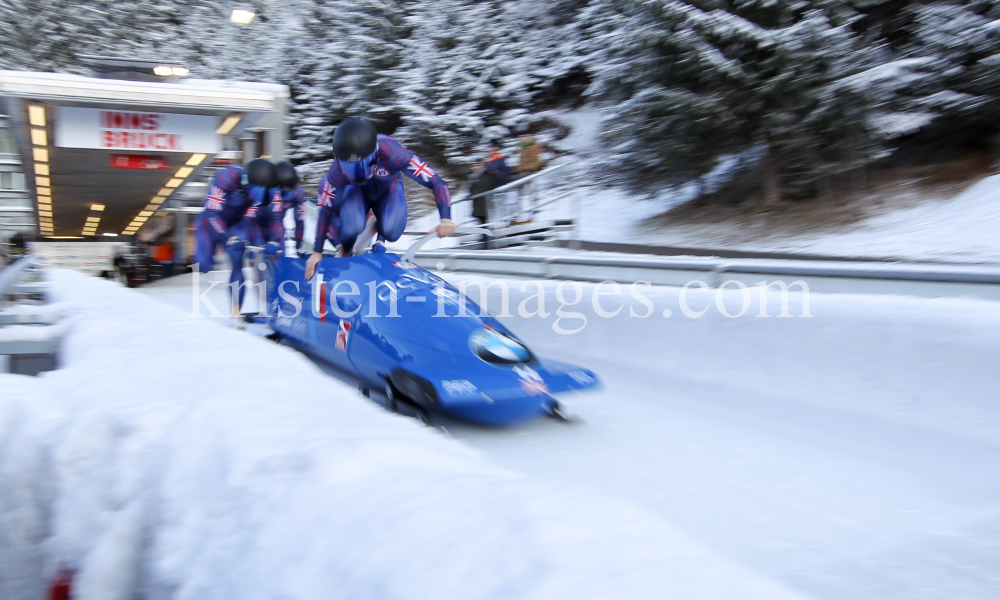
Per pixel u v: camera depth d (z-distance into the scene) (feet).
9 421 4.87
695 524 5.70
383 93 54.19
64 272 19.22
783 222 28.66
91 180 37.11
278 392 4.88
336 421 4.18
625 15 29.84
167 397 4.88
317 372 5.94
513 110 51.57
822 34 24.97
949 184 26.73
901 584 4.68
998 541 5.30
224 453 3.77
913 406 8.13
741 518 5.81
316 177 55.26
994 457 7.06
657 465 7.20
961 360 7.88
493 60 52.37
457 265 21.88
